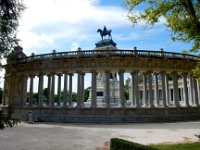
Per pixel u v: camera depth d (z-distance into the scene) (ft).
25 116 232.53
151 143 106.01
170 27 80.79
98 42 305.12
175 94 239.91
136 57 226.58
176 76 244.83
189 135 131.13
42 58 246.88
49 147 99.30
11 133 141.90
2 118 54.13
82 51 233.35
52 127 174.60
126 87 525.34
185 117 232.12
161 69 236.84
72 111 221.46
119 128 167.32
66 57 234.58
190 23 76.23
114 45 305.53
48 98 249.55
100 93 281.54
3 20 63.41
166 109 225.97
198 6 78.89
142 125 187.11
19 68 272.31
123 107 215.31
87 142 112.16
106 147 99.86
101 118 212.02
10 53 68.28
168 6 79.61
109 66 227.61
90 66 229.66
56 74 253.44
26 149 94.73
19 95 279.49
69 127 174.60
